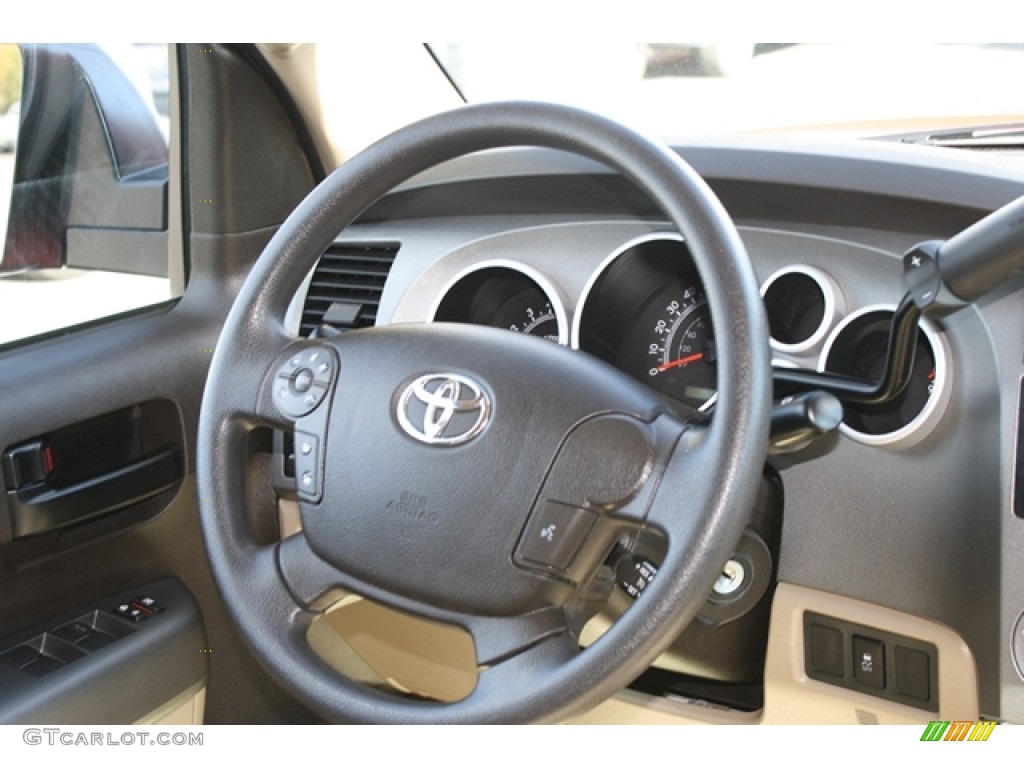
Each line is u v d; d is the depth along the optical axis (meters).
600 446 0.78
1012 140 1.29
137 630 1.21
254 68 1.36
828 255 1.04
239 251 1.41
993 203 0.94
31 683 1.09
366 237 1.31
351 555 0.83
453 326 0.88
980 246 0.75
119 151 1.31
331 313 1.29
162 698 1.22
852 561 1.01
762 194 1.05
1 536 1.12
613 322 1.15
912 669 0.99
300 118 1.45
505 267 1.19
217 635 1.38
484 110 0.87
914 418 0.99
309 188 1.51
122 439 1.26
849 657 1.02
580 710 0.72
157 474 1.29
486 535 0.79
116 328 1.28
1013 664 0.93
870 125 1.50
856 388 0.95
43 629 1.18
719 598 0.95
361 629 1.27
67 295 1.25
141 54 1.31
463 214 1.25
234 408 0.92
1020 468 0.91
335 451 0.86
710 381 1.13
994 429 0.93
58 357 1.19
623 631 0.71
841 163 1.02
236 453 0.92
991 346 0.93
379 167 0.92
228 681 1.40
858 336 1.03
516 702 0.73
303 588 0.86
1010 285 0.91
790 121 1.56
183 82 1.34
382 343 0.88
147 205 1.34
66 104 1.25
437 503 0.81
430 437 0.81
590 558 0.78
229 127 1.35
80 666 1.13
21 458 1.13
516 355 0.83
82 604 1.24
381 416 0.84
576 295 1.16
